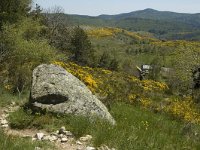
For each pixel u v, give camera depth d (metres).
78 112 13.66
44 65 15.54
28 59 27.89
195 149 12.11
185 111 19.73
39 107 13.67
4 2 34.69
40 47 28.33
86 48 71.06
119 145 10.62
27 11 41.44
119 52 186.12
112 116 15.79
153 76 68.94
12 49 28.05
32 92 14.12
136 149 10.46
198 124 17.86
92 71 28.53
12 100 17.02
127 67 101.81
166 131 14.65
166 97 26.19
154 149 10.80
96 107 14.12
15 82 21.00
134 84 27.20
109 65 90.69
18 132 12.13
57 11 52.41
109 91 22.42
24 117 13.13
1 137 10.01
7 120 13.22
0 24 34.50
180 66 41.62
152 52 176.00
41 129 12.47
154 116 18.16
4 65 25.38
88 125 12.20
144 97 23.72
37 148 9.76
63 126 12.26
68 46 58.22
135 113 17.77
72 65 28.17
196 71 34.62
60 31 52.81
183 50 45.88
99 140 10.85
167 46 181.00
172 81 38.88
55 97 13.88
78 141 11.02
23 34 33.56
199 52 44.34
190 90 32.59
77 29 70.50
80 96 14.19
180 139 13.09
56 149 10.13
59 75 14.85
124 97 22.16
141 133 12.21
